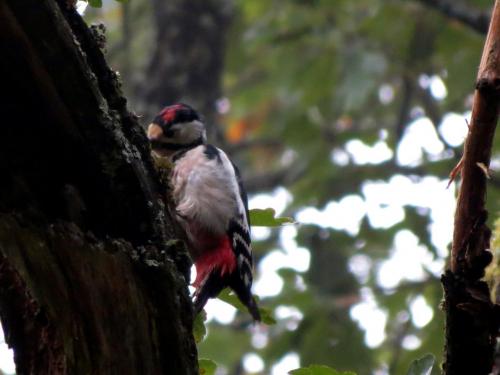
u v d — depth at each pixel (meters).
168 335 6.00
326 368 6.63
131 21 21.53
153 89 18.31
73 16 6.11
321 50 18.64
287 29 18.69
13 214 5.82
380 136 19.84
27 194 5.84
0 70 5.64
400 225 18.22
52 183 5.88
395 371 15.19
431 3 15.91
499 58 5.86
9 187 5.82
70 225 5.90
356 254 18.22
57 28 5.64
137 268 6.01
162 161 8.20
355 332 15.62
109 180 5.99
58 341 5.80
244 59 22.06
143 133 6.55
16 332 5.89
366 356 15.59
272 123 22.34
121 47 21.41
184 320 6.11
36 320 5.87
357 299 15.96
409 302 16.23
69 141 5.87
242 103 22.22
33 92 5.71
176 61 18.45
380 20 18.81
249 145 21.39
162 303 6.02
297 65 18.75
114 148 5.97
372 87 17.34
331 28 18.52
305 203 18.77
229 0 19.41
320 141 19.53
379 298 16.22
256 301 8.19
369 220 18.44
